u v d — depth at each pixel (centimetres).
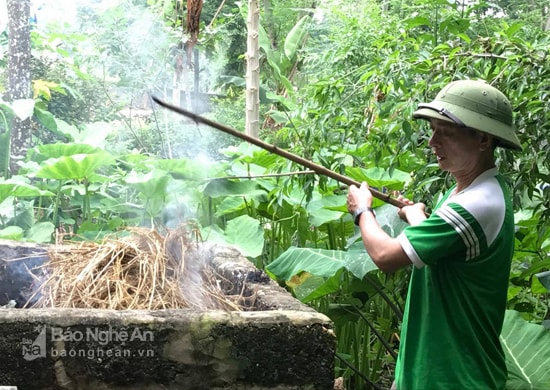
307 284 425
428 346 244
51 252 339
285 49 1091
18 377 236
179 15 873
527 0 1053
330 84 410
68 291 305
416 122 359
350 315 418
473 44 379
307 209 457
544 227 357
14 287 348
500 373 253
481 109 240
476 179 244
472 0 661
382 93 418
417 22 530
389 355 469
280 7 1339
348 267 364
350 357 438
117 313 243
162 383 243
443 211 235
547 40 378
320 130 397
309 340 249
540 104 323
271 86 1241
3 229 511
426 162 364
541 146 332
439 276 245
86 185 540
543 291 421
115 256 313
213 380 245
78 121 986
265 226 543
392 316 464
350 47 657
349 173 425
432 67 352
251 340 246
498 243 238
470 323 242
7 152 659
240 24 1212
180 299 300
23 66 725
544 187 358
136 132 935
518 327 376
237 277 324
